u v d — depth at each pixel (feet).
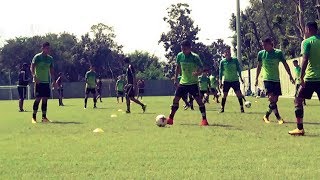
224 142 27.22
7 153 24.40
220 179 17.12
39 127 39.88
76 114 59.41
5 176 18.42
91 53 289.74
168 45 272.10
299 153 22.72
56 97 205.57
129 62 60.18
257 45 222.48
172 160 21.42
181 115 52.70
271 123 40.04
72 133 34.06
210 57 272.31
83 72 293.23
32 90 188.44
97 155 23.22
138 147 25.77
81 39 295.07
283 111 57.11
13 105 108.27
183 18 270.87
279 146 25.21
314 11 173.78
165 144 26.78
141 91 142.92
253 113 54.34
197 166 19.80
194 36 271.90
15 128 39.45
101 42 294.46
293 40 183.73
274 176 17.37
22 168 20.03
